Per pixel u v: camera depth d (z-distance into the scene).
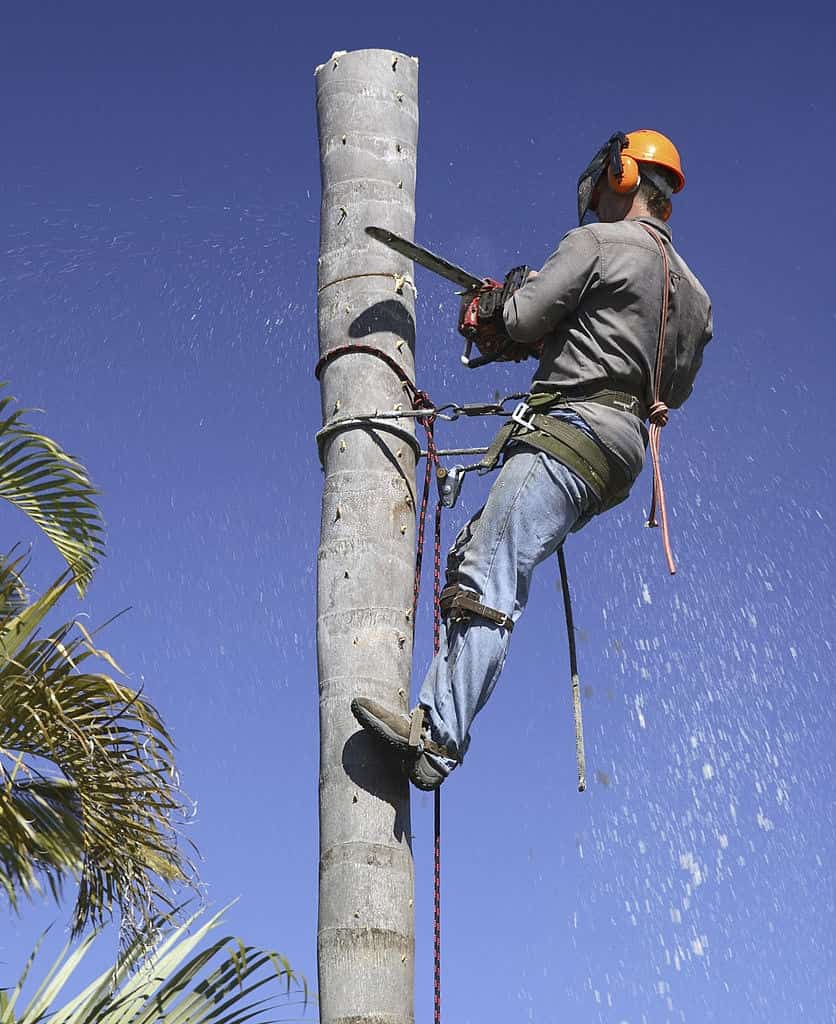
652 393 5.54
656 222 5.78
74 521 7.54
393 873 5.10
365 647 5.41
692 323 5.69
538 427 5.40
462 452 5.72
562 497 5.32
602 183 5.93
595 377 5.45
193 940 6.61
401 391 5.87
